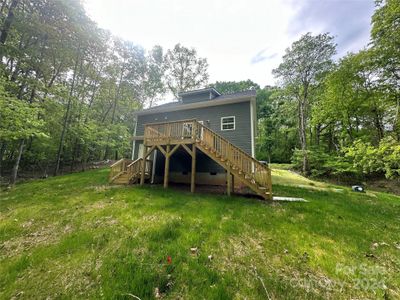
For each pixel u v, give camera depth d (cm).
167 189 818
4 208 578
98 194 714
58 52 1151
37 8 1022
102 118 2103
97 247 339
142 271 268
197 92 1377
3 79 772
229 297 227
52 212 528
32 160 1708
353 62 1366
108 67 1867
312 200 699
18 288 246
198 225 432
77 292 236
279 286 247
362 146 774
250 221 469
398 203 747
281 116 2594
